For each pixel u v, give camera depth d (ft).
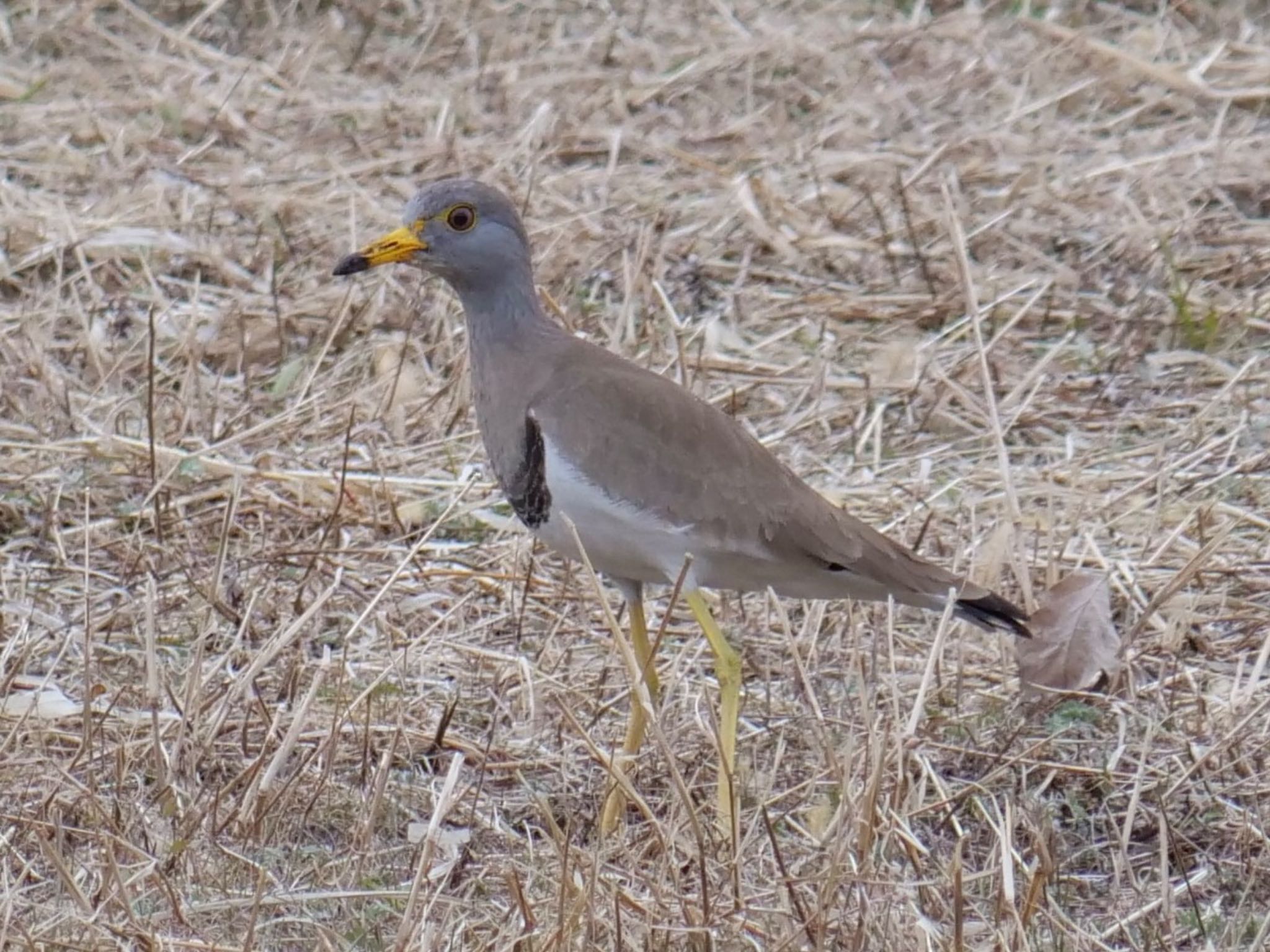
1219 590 37.42
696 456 31.40
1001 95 61.05
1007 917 26.99
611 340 45.44
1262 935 26.61
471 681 34.88
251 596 36.70
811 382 45.01
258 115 59.52
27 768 31.22
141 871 27.76
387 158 56.44
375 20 66.33
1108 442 43.04
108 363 45.50
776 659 35.91
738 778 30.45
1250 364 44.37
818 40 64.59
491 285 32.50
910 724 30.63
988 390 38.73
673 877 27.50
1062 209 53.47
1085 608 34.35
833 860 26.35
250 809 29.78
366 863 29.09
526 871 29.09
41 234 50.42
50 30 63.93
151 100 59.62
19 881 27.55
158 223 52.11
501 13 66.95
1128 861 28.96
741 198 52.75
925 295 49.60
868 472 41.75
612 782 29.96
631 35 65.62
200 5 67.46
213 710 33.14
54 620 36.09
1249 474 41.29
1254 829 30.25
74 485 40.91
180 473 40.96
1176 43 63.57
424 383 45.11
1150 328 47.62
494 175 55.11
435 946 26.48
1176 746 32.76
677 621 37.19
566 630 36.65
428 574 37.88
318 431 43.55
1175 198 53.98
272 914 27.76
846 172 56.03
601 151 57.57
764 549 31.50
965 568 37.58
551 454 31.58
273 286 47.32
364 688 34.22
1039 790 31.58
